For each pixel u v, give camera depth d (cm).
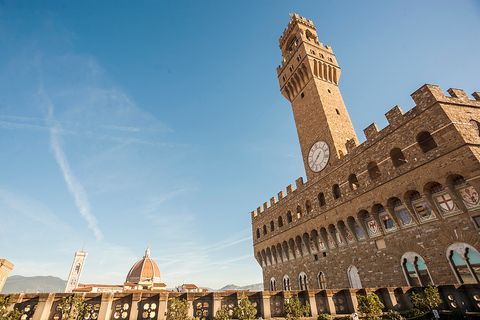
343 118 4797
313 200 4281
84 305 1759
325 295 2342
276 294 2289
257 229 6078
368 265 3281
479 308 2030
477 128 2758
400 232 2969
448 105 2714
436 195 2652
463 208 2420
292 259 4769
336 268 3750
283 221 5031
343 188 3703
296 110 5478
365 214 3416
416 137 2842
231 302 2172
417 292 2477
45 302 1720
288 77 5881
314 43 5794
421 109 2830
